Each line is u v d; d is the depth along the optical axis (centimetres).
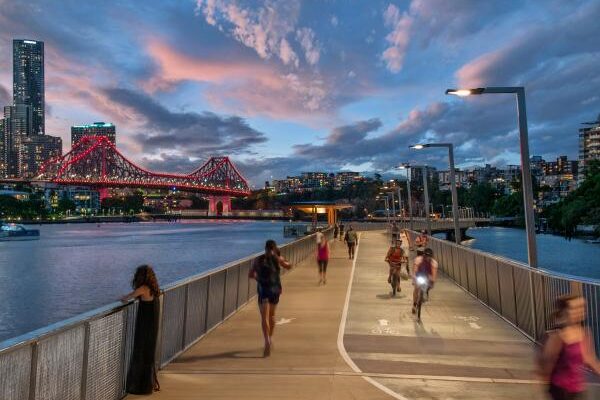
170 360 1001
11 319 4594
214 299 1327
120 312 783
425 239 2383
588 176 13612
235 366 977
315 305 1678
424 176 4231
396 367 984
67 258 9762
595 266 7694
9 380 524
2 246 12656
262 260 1080
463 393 836
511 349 1135
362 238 6494
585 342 557
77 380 654
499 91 1488
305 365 988
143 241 14562
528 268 1239
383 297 1853
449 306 1672
